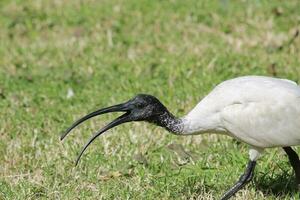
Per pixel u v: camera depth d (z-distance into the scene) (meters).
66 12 17.44
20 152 11.31
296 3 16.86
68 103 13.03
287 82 9.50
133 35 16.06
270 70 13.69
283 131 9.19
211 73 13.84
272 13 16.52
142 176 10.54
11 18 17.31
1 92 13.53
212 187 10.21
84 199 10.02
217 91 9.45
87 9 17.48
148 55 14.98
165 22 16.52
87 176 10.62
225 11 16.73
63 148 11.30
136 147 11.26
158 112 9.45
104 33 16.23
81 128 11.93
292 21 16.05
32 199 10.12
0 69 14.77
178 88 13.31
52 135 11.77
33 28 16.86
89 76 14.19
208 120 9.41
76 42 15.86
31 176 10.74
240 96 9.23
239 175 10.42
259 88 9.23
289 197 9.84
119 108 9.45
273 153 10.78
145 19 16.69
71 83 13.91
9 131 12.02
